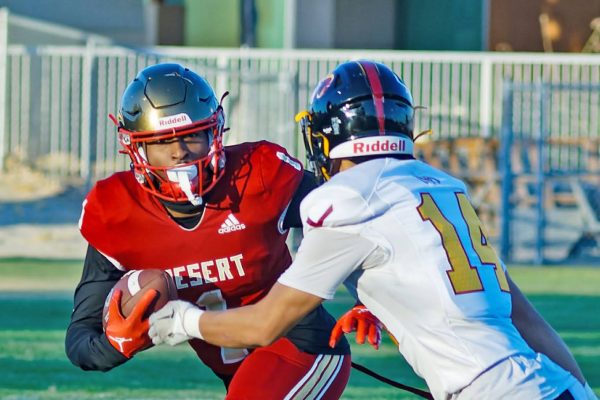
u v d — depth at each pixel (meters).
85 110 37.78
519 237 33.78
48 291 24.42
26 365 17.11
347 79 8.80
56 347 18.48
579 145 35.69
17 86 38.50
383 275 8.30
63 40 44.09
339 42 43.12
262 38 42.91
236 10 42.97
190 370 17.02
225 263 9.72
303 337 9.80
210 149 9.38
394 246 8.23
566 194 35.03
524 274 28.48
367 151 8.70
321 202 8.30
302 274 8.28
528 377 8.01
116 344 9.07
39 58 38.41
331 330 9.95
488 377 7.99
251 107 32.97
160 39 44.06
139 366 17.23
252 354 9.87
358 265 8.30
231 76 36.22
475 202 34.88
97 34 49.44
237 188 9.62
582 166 35.84
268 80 32.53
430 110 38.12
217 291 9.85
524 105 37.75
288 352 9.77
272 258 9.87
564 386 8.16
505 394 7.95
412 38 43.22
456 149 35.78
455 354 8.09
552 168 35.94
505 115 30.64
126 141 9.42
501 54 37.91
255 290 9.96
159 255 9.66
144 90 9.29
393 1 43.19
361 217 8.23
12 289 24.64
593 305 23.66
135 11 49.66
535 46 42.50
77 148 38.28
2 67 38.12
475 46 42.62
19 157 38.47
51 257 29.86
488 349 8.06
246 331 8.50
